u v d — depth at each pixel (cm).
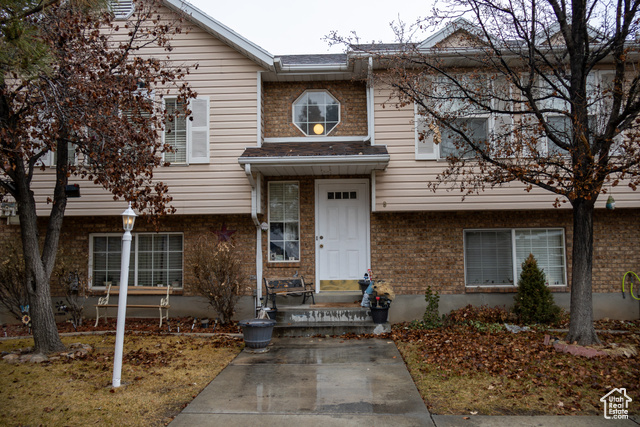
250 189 1080
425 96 898
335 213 1155
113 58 775
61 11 725
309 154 1005
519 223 1109
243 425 506
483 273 1123
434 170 1065
